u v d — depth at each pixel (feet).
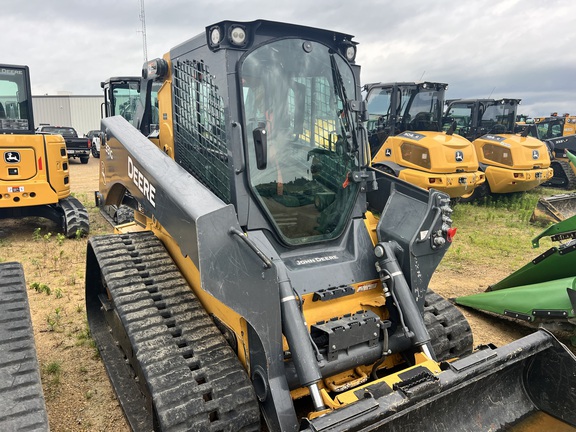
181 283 11.00
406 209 11.55
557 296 14.66
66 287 18.72
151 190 10.97
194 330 9.76
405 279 10.84
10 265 9.90
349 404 7.86
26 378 7.62
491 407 10.03
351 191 11.64
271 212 10.52
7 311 8.62
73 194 39.88
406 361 11.07
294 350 8.79
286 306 9.02
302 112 10.89
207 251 8.05
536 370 10.45
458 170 31.45
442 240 11.05
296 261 10.35
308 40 10.90
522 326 16.38
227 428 8.41
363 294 10.87
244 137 10.04
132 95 38.60
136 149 12.25
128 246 12.17
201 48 10.78
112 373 12.30
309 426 7.45
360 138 11.89
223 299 8.13
